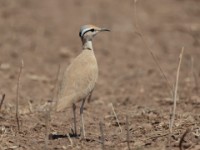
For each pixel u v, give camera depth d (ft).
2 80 140.36
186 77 143.33
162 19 212.43
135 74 151.84
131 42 187.01
